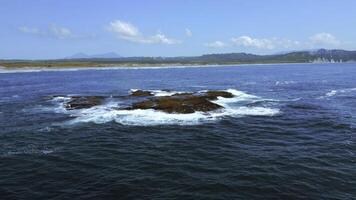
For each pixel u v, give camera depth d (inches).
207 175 586.9
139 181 560.4
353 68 5664.4
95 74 4052.7
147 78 3312.0
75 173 602.2
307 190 525.0
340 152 718.5
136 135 884.0
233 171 605.0
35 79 3075.8
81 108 1299.2
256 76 3550.7
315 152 721.0
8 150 749.9
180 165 641.0
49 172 609.3
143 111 1181.7
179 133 903.1
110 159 682.8
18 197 505.4
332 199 496.1
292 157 685.9
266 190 524.4
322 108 1299.2
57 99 1592.0
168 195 506.6
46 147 774.5
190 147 768.3
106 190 526.0
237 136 869.8
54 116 1150.3
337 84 2369.6
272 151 732.7
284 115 1151.6
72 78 3265.3
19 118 1122.0
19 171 615.5
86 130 943.0
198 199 493.4
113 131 928.3
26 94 1841.8
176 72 4665.4
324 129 941.8
